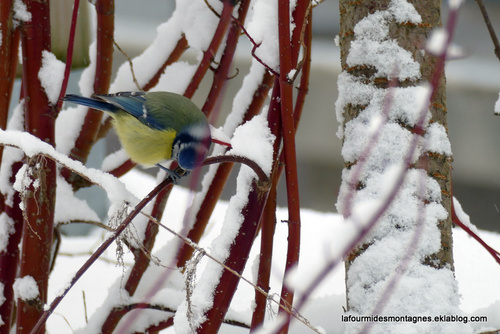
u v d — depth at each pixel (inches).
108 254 412.8
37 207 209.2
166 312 244.1
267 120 196.9
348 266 174.1
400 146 173.3
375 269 164.4
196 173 238.4
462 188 686.5
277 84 196.7
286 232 428.5
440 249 168.7
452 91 860.6
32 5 226.1
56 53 334.3
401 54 180.9
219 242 184.9
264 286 193.0
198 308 180.7
